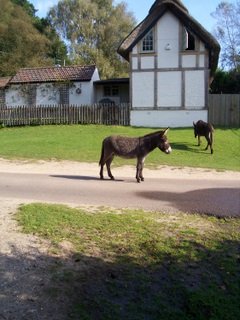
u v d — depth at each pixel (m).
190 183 13.27
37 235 7.29
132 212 9.09
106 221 8.25
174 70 29.98
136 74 30.38
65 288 5.71
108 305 5.50
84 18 63.34
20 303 5.30
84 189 11.66
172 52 29.91
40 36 59.75
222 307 5.83
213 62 31.78
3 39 57.69
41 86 36.38
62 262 6.42
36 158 18.22
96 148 20.81
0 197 10.24
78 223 8.00
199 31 28.98
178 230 8.09
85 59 60.69
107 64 59.81
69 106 30.33
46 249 6.79
